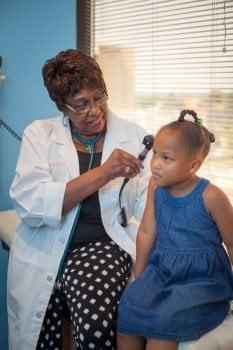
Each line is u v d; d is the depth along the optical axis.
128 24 1.86
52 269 1.25
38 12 1.98
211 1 1.50
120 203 1.34
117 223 1.35
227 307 1.04
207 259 1.03
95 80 1.21
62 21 1.97
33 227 1.32
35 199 1.23
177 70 1.68
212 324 0.98
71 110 1.24
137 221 1.43
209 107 1.57
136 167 1.22
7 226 1.72
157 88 1.78
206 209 1.04
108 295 1.11
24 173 1.28
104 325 1.03
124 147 1.37
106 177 1.20
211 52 1.53
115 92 1.99
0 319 2.08
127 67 1.91
